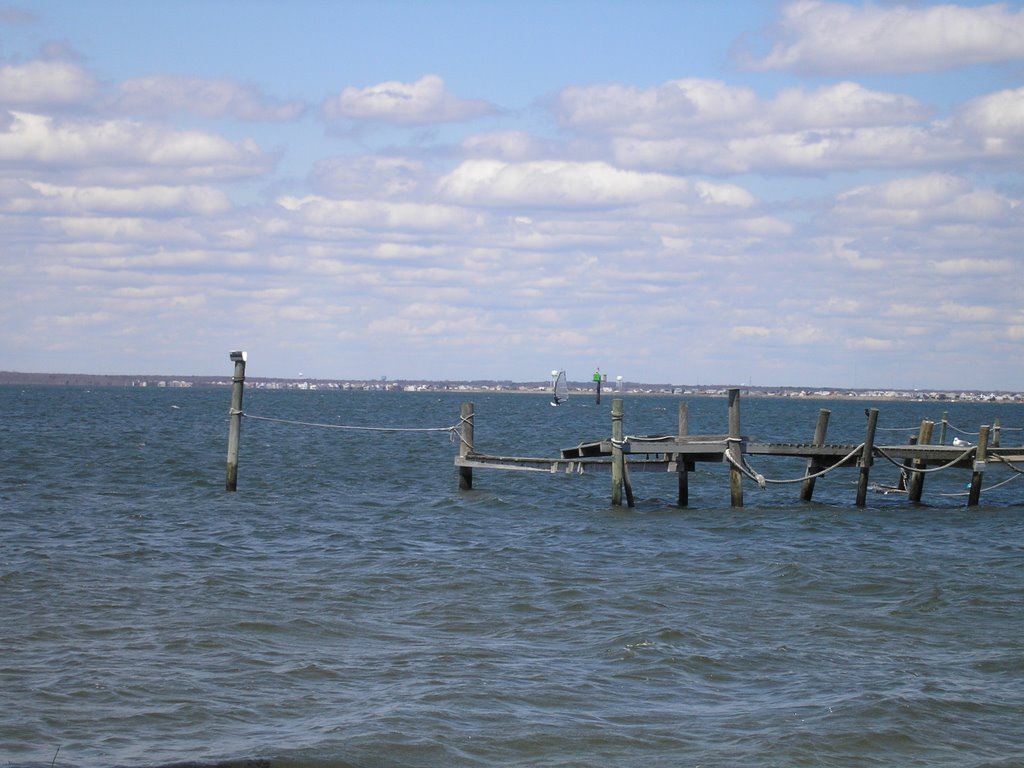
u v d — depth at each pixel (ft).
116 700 44.50
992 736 42.27
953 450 105.29
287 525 93.71
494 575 71.15
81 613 58.54
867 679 48.91
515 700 45.55
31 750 39.09
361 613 60.29
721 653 52.80
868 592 67.56
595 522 97.40
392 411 479.00
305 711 43.91
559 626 57.88
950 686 47.98
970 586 68.69
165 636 54.19
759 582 70.18
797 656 52.54
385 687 46.98
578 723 43.14
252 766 38.04
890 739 41.68
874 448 106.11
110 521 93.56
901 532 93.35
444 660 50.93
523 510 106.01
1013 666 51.16
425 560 76.43
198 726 41.98
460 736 41.47
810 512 104.12
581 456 115.44
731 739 41.70
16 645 51.85
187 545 81.92
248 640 53.98
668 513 103.24
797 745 41.01
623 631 56.59
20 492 113.50
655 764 39.42
